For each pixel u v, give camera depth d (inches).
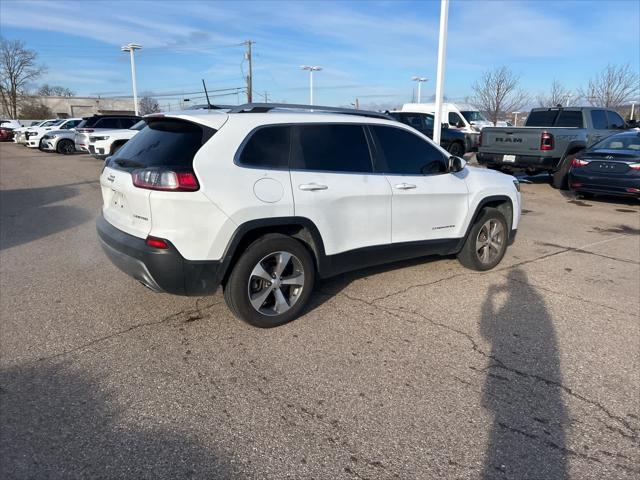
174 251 135.6
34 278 203.9
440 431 108.7
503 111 1285.7
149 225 137.3
